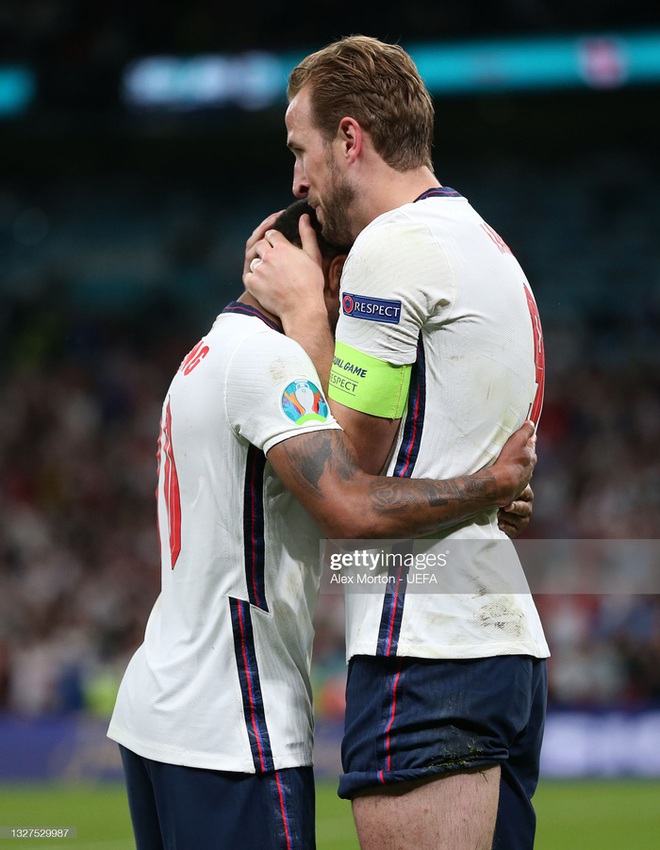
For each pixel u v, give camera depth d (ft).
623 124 215.51
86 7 212.43
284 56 205.87
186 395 28.12
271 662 27.37
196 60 207.62
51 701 135.64
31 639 146.51
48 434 193.67
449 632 26.48
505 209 226.38
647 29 197.77
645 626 136.46
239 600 27.14
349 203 29.07
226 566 27.27
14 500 181.16
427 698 26.27
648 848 73.05
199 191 236.43
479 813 26.17
